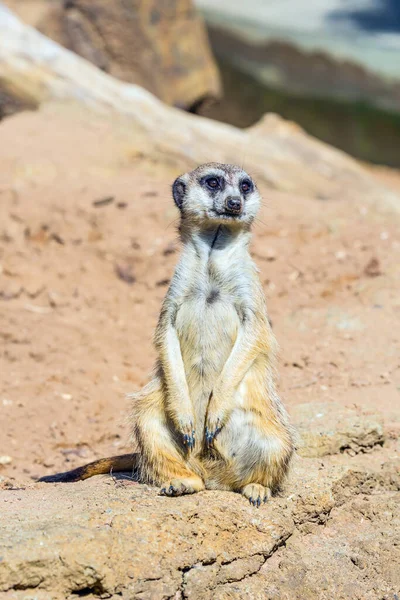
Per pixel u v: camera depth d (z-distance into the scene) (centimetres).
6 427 1014
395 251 1362
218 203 746
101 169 1602
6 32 1811
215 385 728
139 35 2256
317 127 2923
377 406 932
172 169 1686
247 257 762
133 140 1695
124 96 1800
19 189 1470
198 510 690
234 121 2944
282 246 1375
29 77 1764
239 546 700
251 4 3391
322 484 778
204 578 671
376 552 755
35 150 1606
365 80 2941
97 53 2248
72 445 1002
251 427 728
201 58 2372
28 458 975
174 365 739
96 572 630
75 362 1153
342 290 1291
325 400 964
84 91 1777
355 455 861
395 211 1759
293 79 3070
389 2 3378
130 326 1249
